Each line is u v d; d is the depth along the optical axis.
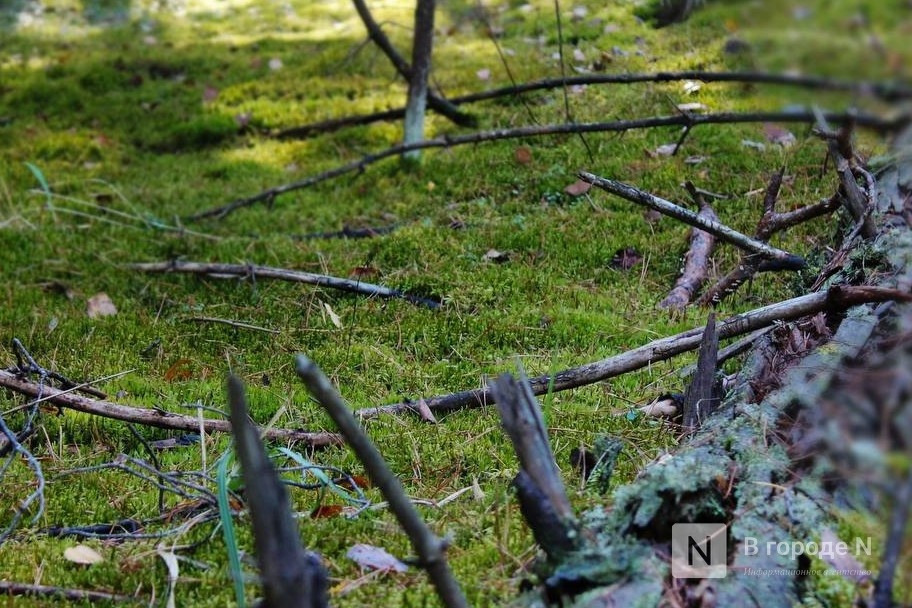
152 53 7.49
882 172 3.15
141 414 2.90
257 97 6.66
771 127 4.77
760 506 1.84
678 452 2.19
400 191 5.21
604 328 3.67
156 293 4.36
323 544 2.26
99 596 2.07
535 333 3.71
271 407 3.23
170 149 6.24
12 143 6.24
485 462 2.70
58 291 4.45
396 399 3.26
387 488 1.36
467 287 4.09
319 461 2.79
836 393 1.31
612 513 1.89
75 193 5.59
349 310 4.03
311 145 5.97
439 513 2.38
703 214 4.18
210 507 2.46
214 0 8.83
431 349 3.69
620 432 2.76
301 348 3.79
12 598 2.04
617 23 6.56
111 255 4.77
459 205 4.93
